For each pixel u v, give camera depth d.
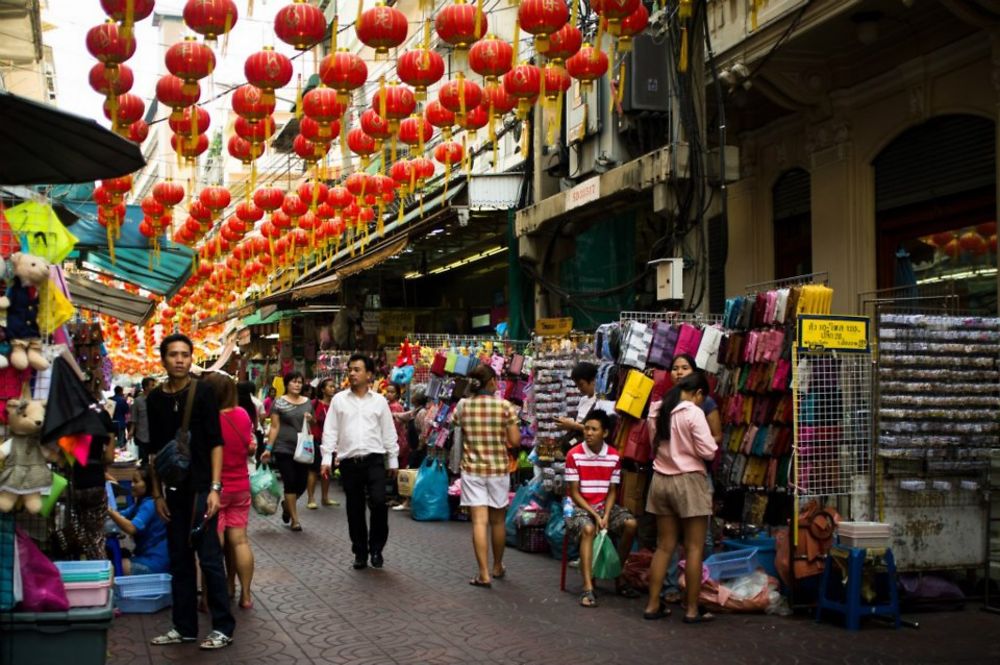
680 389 7.81
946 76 11.33
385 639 6.98
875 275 12.52
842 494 8.09
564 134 15.73
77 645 5.41
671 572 8.49
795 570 7.85
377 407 9.91
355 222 14.85
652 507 7.79
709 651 6.71
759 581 8.01
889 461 8.21
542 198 16.55
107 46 7.81
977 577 8.59
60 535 7.39
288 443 12.41
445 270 24.77
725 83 13.02
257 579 9.24
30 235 5.87
